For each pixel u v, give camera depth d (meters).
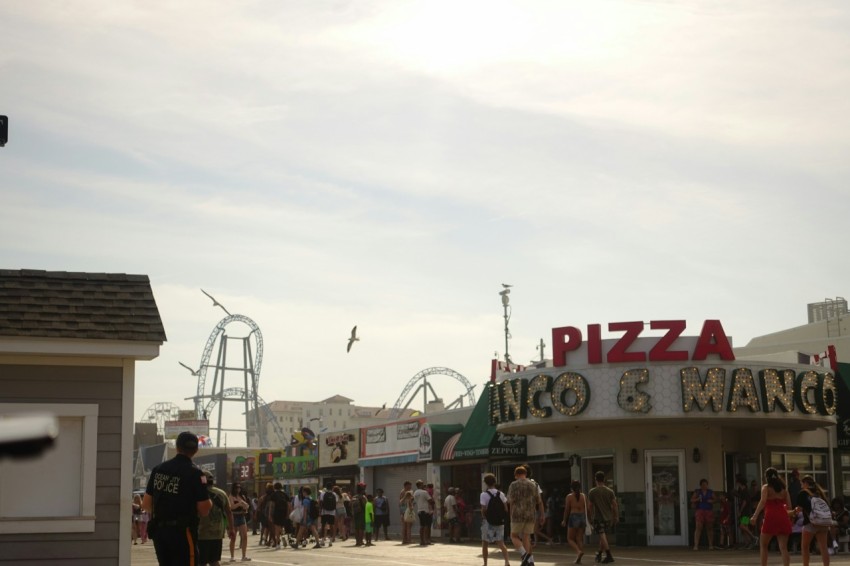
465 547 35.56
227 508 18.64
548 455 38.75
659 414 32.09
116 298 16.05
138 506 44.19
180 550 11.63
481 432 40.97
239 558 29.30
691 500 33.62
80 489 15.25
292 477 63.62
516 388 34.78
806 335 54.84
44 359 15.38
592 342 33.09
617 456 35.09
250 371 142.12
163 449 96.75
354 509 37.66
